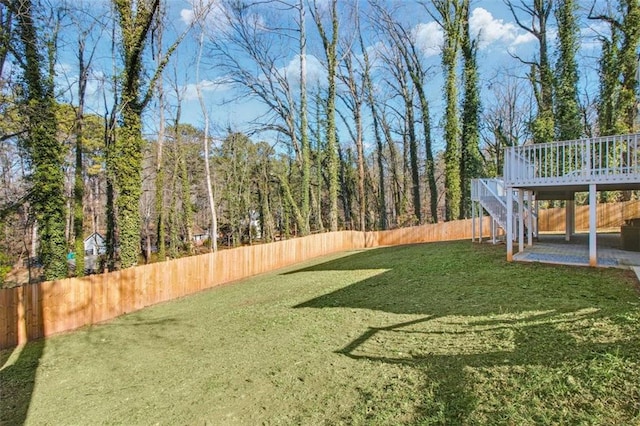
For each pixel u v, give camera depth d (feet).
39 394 16.63
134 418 13.04
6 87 34.30
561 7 62.03
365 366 13.97
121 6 40.06
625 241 31.32
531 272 24.26
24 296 26.45
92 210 95.45
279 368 15.25
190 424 12.04
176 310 32.71
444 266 31.32
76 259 51.11
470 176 70.49
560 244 36.99
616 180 23.57
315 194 103.35
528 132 94.07
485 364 12.17
